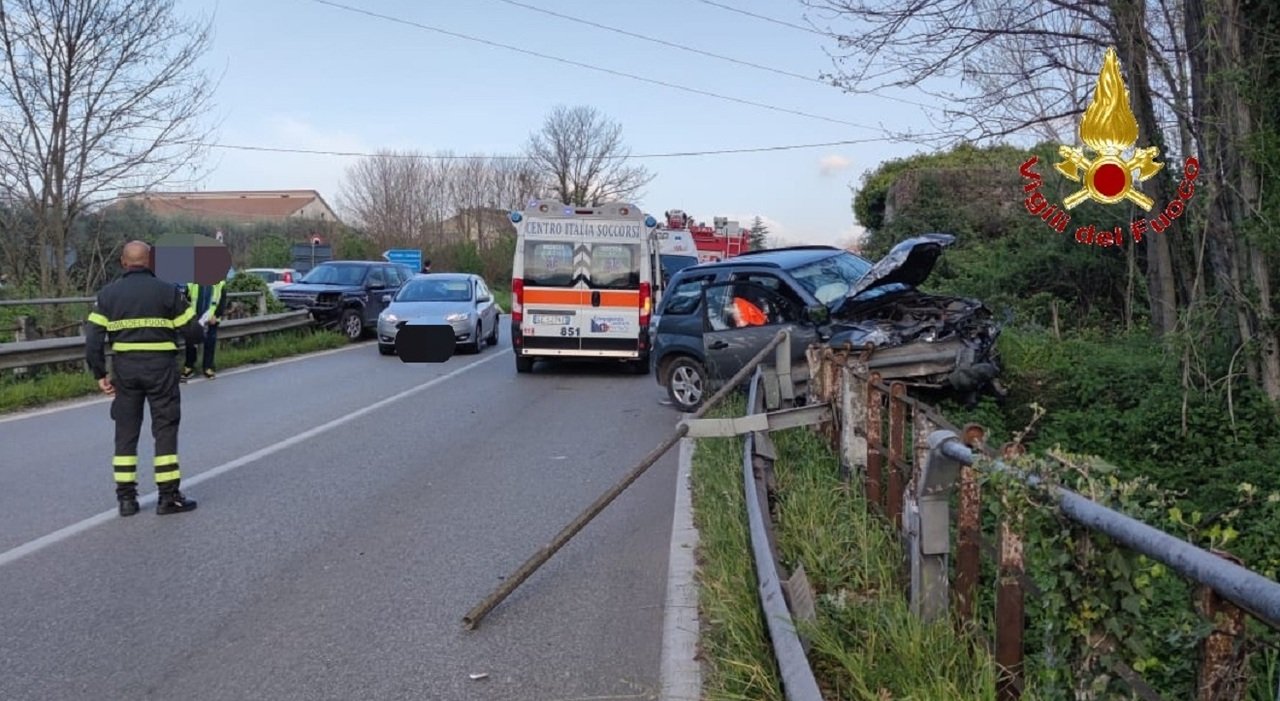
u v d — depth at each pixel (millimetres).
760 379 8766
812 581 4910
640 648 4719
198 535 6656
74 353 14250
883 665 3691
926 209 20109
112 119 17984
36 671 4520
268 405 12516
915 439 4531
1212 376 8664
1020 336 12016
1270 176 8023
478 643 4812
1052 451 3182
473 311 19078
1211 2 8062
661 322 12406
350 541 6520
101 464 8922
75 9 17188
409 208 57094
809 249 12453
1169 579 2783
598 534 6676
